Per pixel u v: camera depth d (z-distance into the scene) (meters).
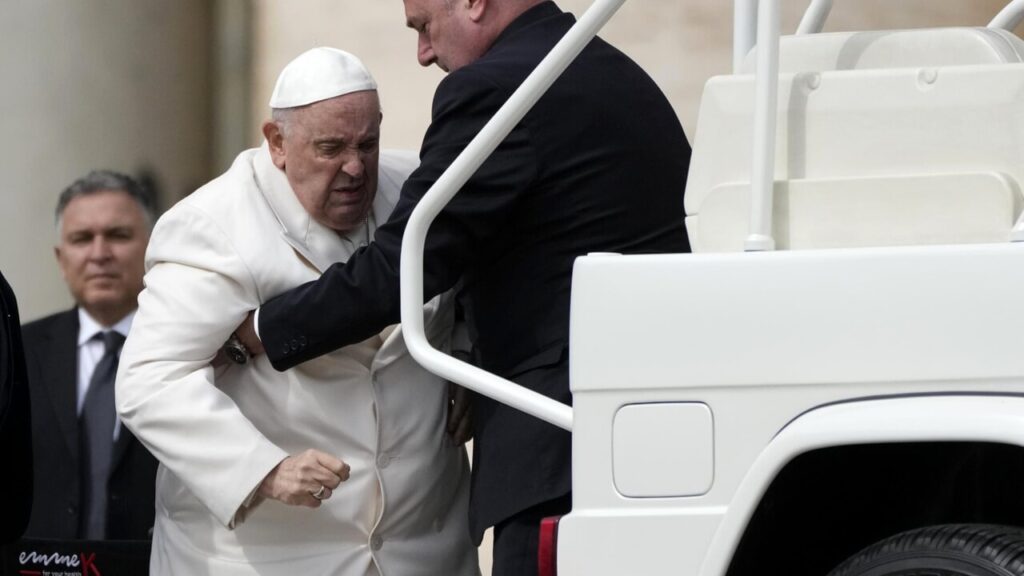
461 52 14.42
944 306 10.92
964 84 11.63
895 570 11.10
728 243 12.12
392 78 24.44
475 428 14.25
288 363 14.11
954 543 10.93
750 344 11.30
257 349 14.59
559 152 13.63
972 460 11.67
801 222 11.80
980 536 10.89
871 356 11.04
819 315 11.17
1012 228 11.34
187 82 24.41
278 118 14.49
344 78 14.30
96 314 19.48
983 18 24.67
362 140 14.34
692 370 11.43
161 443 14.25
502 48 14.09
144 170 24.00
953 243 11.48
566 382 13.55
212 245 14.45
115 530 18.78
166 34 24.31
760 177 11.59
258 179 14.75
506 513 13.60
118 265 19.58
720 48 24.06
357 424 14.69
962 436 10.50
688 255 11.52
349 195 14.44
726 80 12.26
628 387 11.57
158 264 14.73
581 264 11.71
